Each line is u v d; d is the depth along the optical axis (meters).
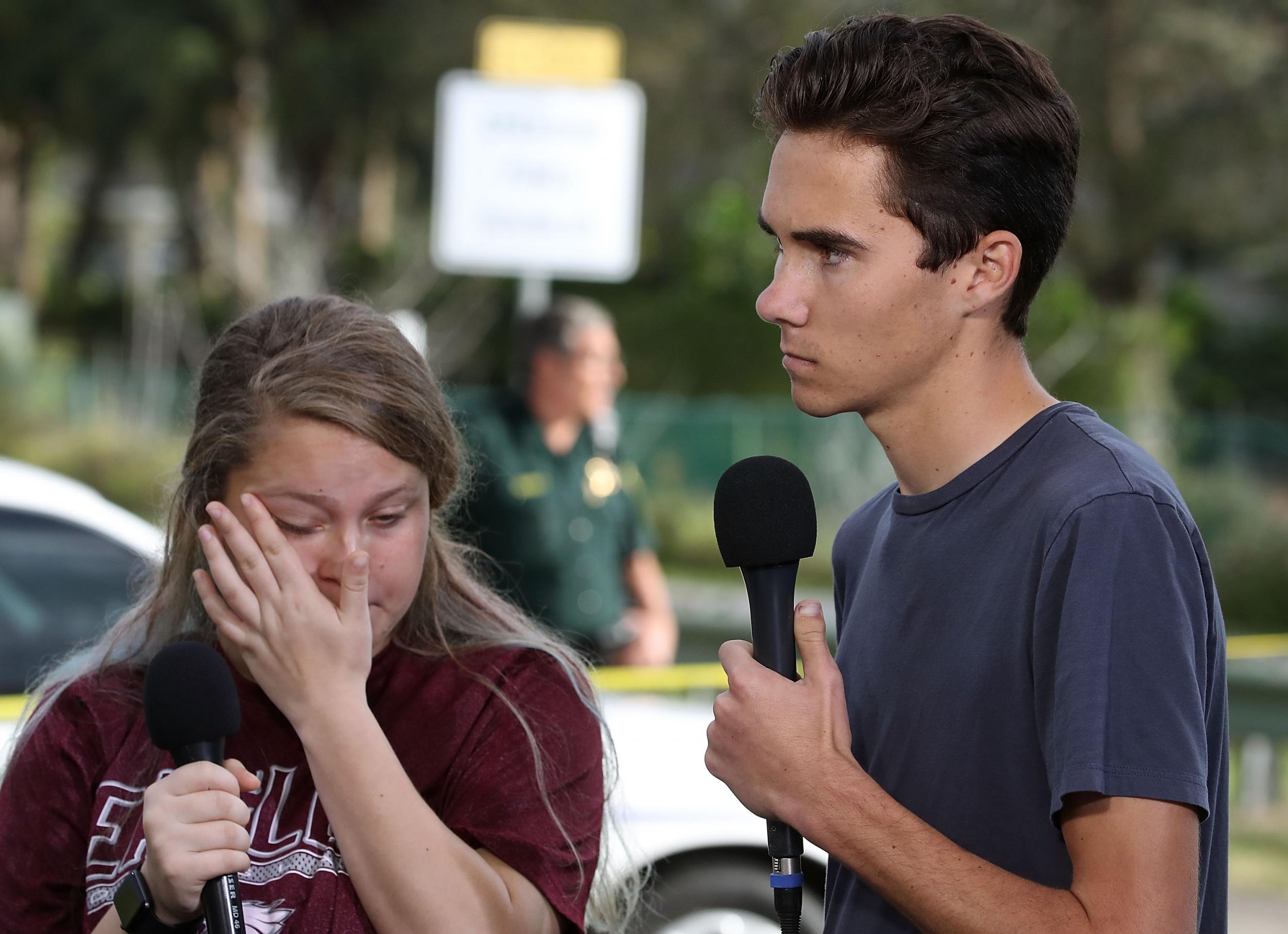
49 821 6.39
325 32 70.31
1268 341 73.25
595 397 16.48
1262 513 43.22
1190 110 61.12
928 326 5.91
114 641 6.71
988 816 5.71
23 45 67.00
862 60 5.85
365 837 5.75
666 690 17.77
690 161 68.56
